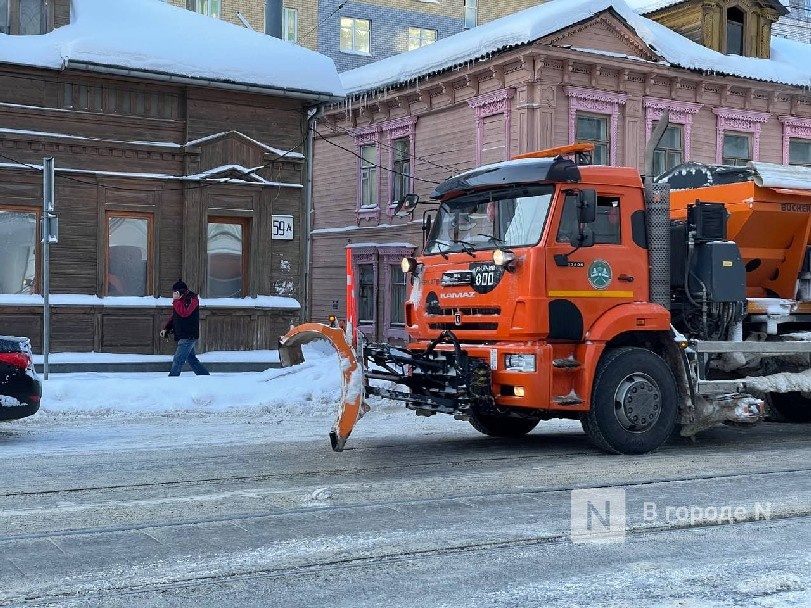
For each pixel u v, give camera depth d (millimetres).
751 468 9289
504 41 25141
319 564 5879
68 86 18688
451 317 10117
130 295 19406
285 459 9672
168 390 14648
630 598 5207
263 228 20406
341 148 31719
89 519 7008
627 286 10031
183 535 6559
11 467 9117
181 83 19250
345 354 9391
